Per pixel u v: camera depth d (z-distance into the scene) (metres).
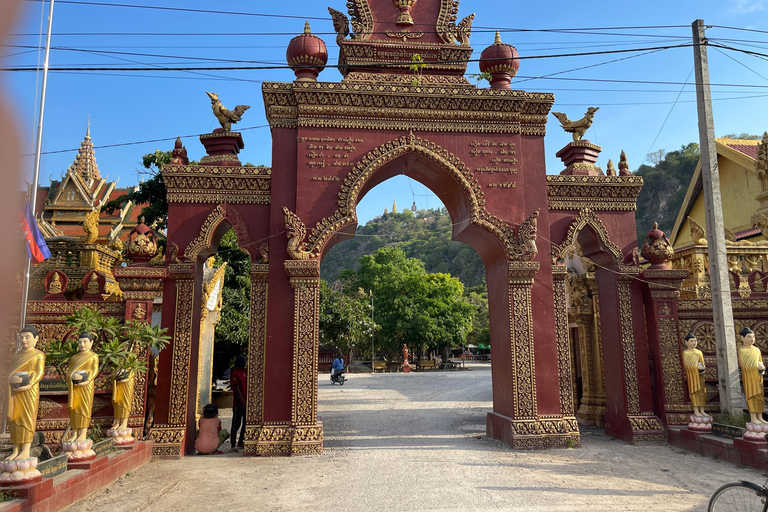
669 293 10.20
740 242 12.56
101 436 8.55
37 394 5.46
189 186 9.81
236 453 9.29
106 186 25.97
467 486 6.82
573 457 8.60
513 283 9.84
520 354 9.63
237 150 10.72
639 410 9.99
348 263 111.31
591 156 11.31
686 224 20.95
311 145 9.80
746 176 18.05
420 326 40.06
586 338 12.57
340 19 10.94
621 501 6.14
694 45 10.14
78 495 6.21
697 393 9.20
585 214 10.66
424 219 130.50
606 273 10.91
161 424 9.02
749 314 10.61
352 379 30.92
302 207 9.61
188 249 9.56
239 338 16.95
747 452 7.77
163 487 6.96
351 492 6.63
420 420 12.88
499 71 10.52
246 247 9.70
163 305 9.45
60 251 13.53
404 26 10.76
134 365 7.90
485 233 10.08
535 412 9.44
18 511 4.91
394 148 9.86
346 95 9.85
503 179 10.14
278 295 9.48
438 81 10.52
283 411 9.12
